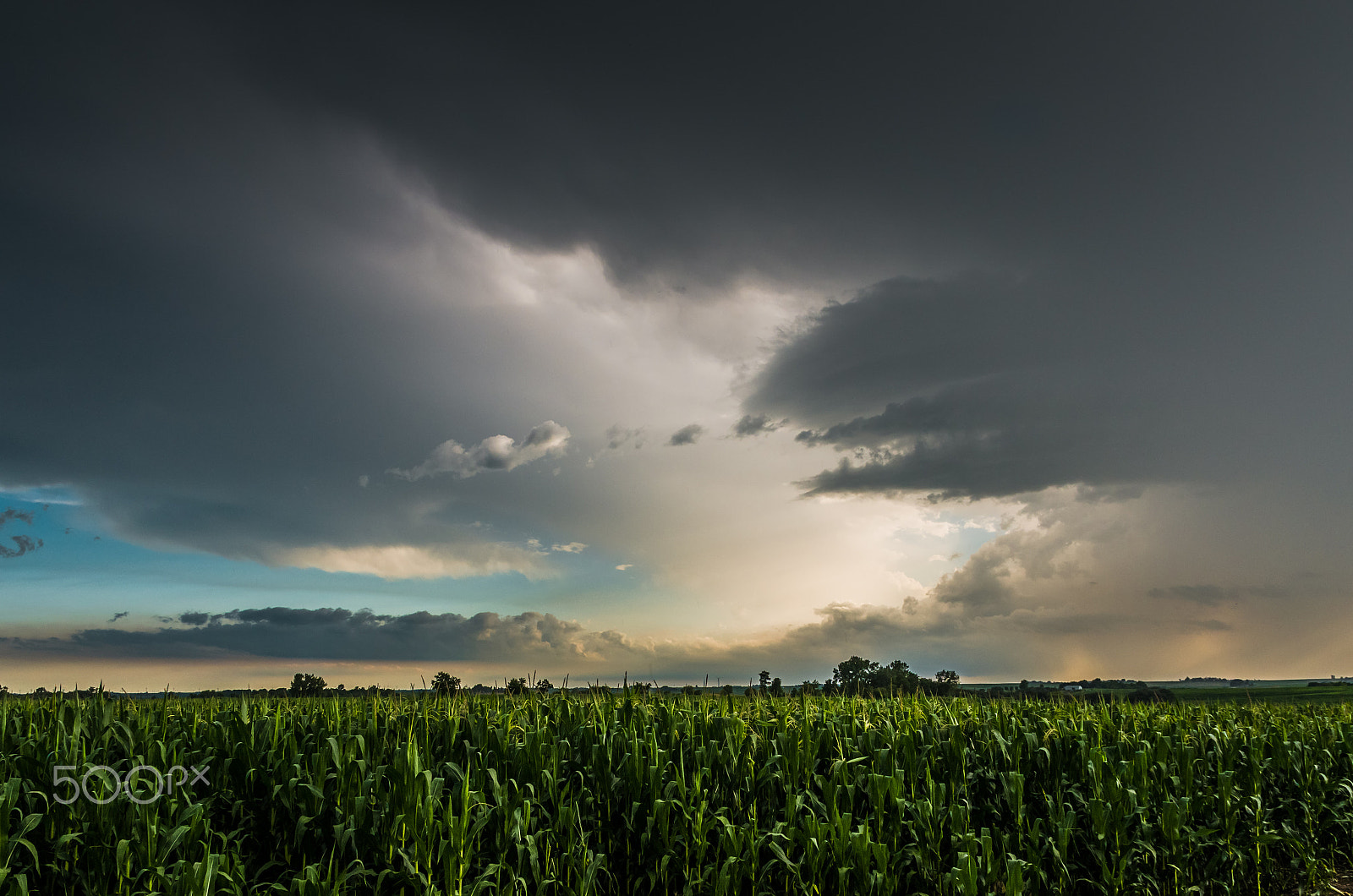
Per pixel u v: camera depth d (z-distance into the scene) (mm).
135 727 9969
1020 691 14797
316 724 10117
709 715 10617
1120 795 8938
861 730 10883
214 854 7012
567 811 7766
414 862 7062
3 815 6598
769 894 7902
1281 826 10516
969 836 8016
